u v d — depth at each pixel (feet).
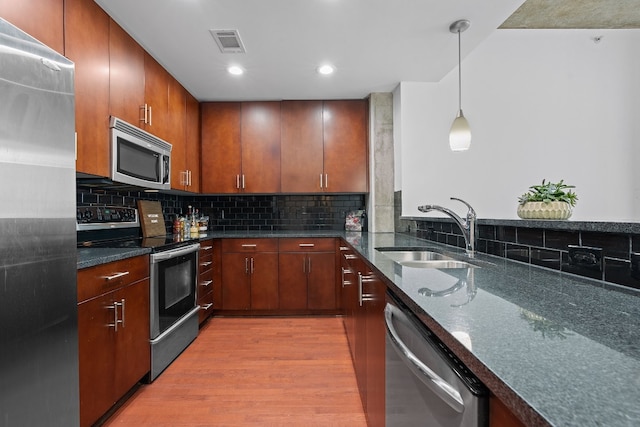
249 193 11.28
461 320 2.15
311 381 6.57
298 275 10.66
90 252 5.65
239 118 11.29
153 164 7.77
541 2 9.29
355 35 7.13
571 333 1.93
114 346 5.36
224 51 7.79
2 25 3.18
